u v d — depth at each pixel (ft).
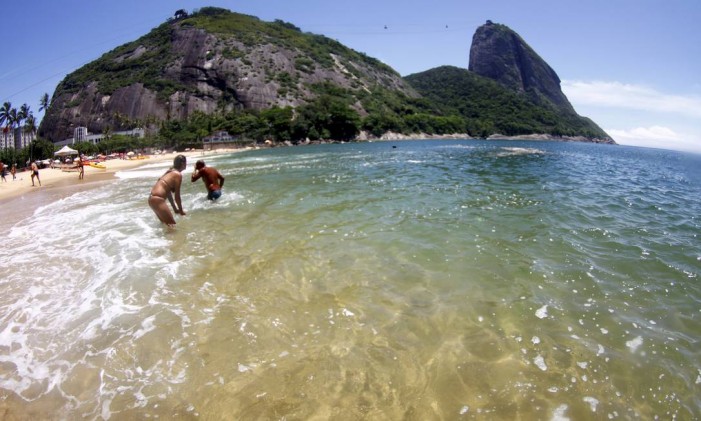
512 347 12.45
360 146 210.18
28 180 90.48
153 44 473.67
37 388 10.85
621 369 11.46
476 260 19.86
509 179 53.21
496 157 102.63
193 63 405.39
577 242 23.27
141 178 72.43
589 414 9.74
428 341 12.80
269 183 50.24
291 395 10.33
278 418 9.52
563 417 9.62
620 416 9.71
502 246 22.13
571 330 13.50
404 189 42.80
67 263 20.80
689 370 11.49
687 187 55.16
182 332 13.47
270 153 165.27
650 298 15.96
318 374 11.17
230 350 12.38
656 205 37.40
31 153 208.13
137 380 11.08
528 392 10.46
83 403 10.21
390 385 10.71
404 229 25.58
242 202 36.32
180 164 30.71
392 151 139.03
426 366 11.51
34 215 36.11
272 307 15.17
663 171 87.35
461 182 49.06
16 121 254.27
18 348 12.77
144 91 392.47
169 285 17.40
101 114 402.72
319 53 480.23
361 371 11.30
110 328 13.84
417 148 165.58
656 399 10.32
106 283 17.81
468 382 10.85
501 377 11.04
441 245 22.24
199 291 16.72
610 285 17.12
